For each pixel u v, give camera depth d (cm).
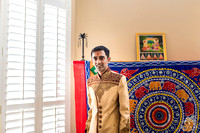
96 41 284
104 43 287
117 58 289
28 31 197
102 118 143
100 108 146
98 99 148
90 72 219
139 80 220
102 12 292
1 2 177
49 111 213
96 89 151
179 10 305
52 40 221
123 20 297
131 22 299
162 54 292
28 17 198
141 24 300
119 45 292
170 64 220
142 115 216
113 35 291
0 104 170
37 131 196
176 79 218
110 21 293
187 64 219
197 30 304
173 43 301
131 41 296
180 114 215
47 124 210
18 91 184
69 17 240
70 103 243
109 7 296
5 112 173
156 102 218
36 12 204
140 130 214
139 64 221
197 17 304
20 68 188
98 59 151
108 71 155
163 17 304
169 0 306
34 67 200
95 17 288
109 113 144
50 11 221
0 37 174
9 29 182
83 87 216
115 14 296
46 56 213
